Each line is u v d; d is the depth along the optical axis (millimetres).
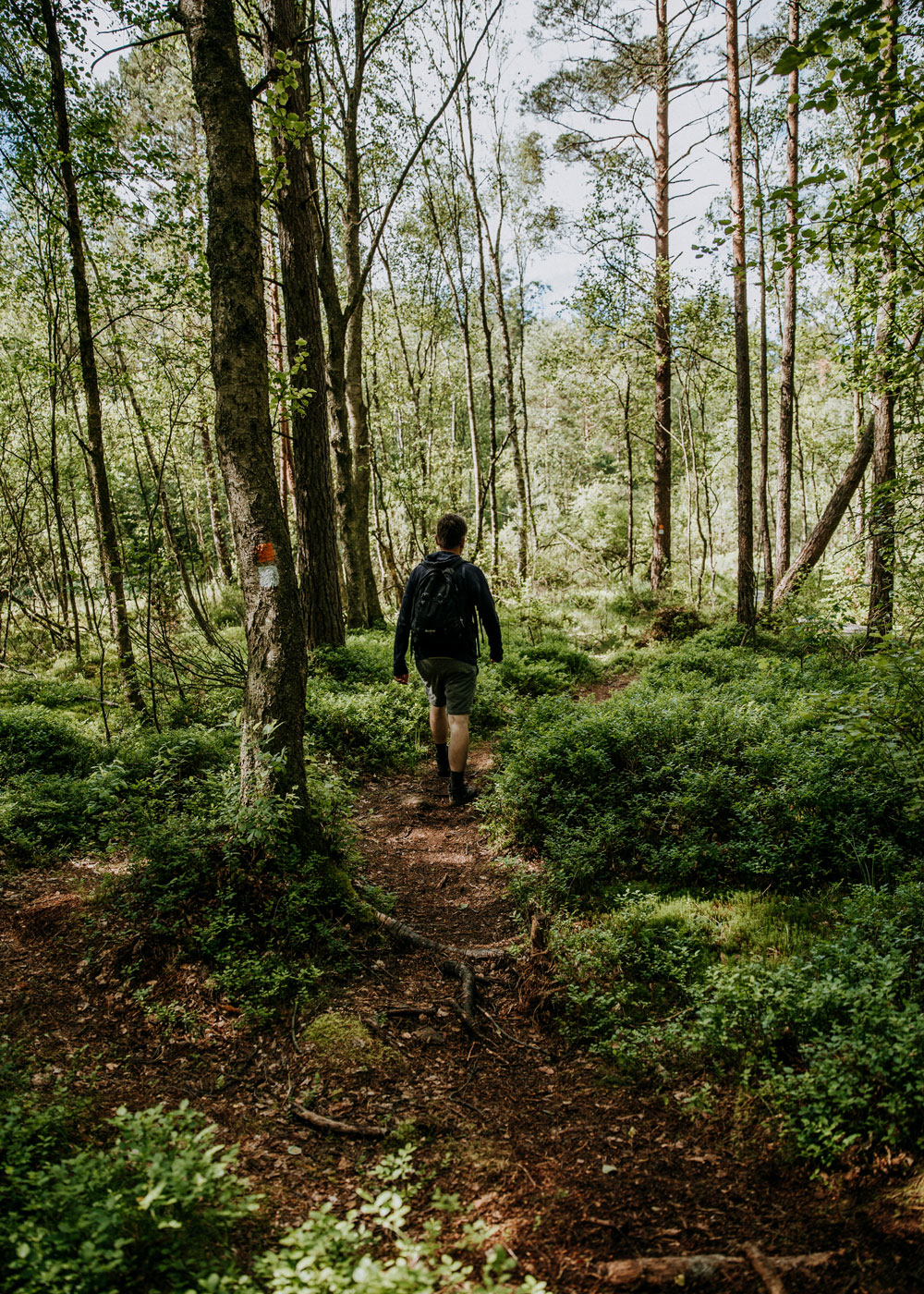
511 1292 1683
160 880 3973
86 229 9742
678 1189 2361
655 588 23156
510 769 5934
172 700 8672
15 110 8883
